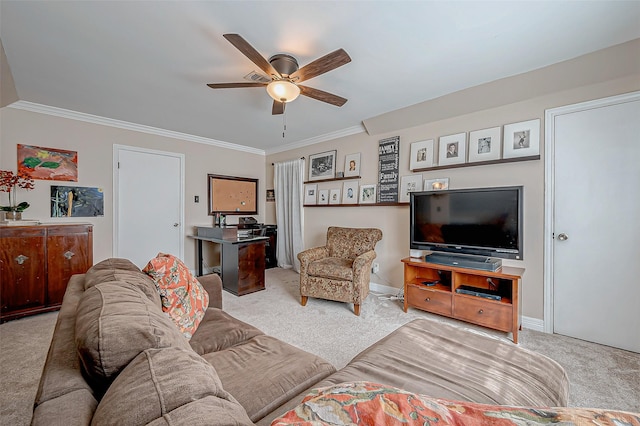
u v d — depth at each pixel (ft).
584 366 6.22
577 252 7.59
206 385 1.86
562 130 7.78
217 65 7.33
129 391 1.71
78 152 11.10
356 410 1.53
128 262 5.41
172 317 4.74
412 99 9.59
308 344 7.30
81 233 9.57
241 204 16.53
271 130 13.37
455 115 9.76
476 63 7.29
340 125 12.57
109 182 11.85
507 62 7.24
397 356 4.05
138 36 6.13
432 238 9.16
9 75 7.84
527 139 8.30
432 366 3.80
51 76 7.93
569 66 7.22
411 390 3.22
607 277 7.20
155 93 9.07
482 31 5.98
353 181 13.00
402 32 6.00
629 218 6.93
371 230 11.29
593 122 7.33
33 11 5.32
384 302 10.52
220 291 6.88
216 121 11.98
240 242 11.34
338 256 11.59
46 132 10.39
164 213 13.47
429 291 8.85
